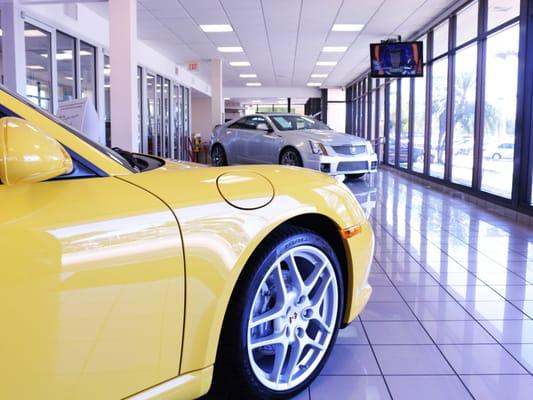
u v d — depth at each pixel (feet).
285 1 24.84
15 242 3.06
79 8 24.76
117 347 3.53
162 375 3.89
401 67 29.94
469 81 24.45
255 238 4.54
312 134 25.02
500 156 20.31
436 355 6.70
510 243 13.93
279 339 5.13
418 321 7.95
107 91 28.94
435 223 17.07
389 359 6.55
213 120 43.78
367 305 8.70
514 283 10.09
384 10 26.71
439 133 29.19
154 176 4.32
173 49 38.75
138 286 3.61
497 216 18.60
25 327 3.04
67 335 3.24
